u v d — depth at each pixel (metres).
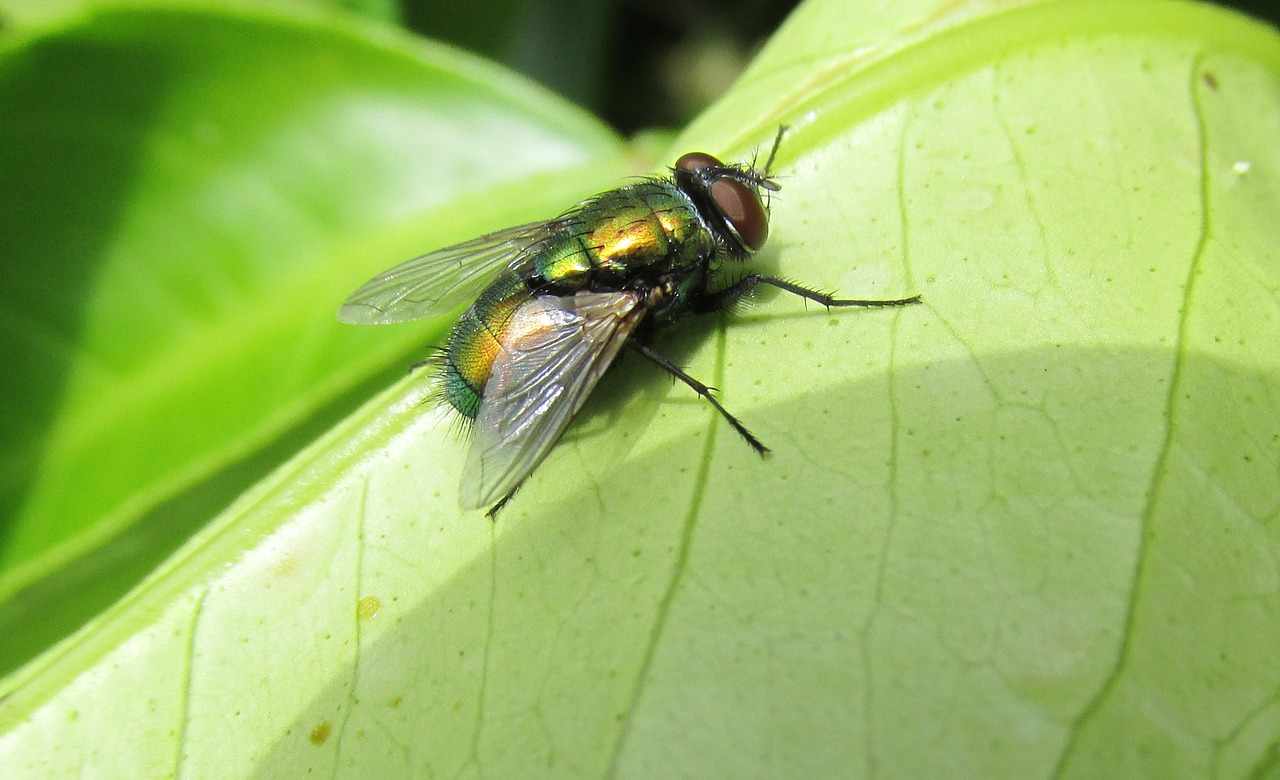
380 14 0.09
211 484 0.08
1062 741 0.06
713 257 0.07
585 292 0.07
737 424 0.07
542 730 0.06
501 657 0.06
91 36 0.08
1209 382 0.06
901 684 0.06
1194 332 0.07
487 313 0.07
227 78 0.08
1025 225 0.07
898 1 0.07
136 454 0.08
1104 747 0.06
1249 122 0.07
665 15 0.10
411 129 0.08
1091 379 0.06
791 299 0.07
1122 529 0.06
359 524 0.07
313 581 0.07
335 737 0.06
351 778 0.06
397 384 0.07
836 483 0.06
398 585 0.07
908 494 0.06
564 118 0.08
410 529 0.07
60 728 0.07
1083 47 0.07
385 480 0.07
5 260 0.08
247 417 0.08
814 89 0.07
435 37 0.09
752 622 0.06
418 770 0.06
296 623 0.07
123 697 0.07
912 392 0.07
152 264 0.08
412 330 0.08
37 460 0.08
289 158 0.08
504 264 0.07
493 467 0.07
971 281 0.07
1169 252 0.07
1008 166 0.07
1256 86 0.07
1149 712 0.06
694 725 0.06
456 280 0.07
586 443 0.07
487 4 0.09
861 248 0.07
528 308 0.07
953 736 0.06
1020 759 0.06
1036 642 0.06
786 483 0.06
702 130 0.07
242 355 0.08
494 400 0.07
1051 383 0.06
